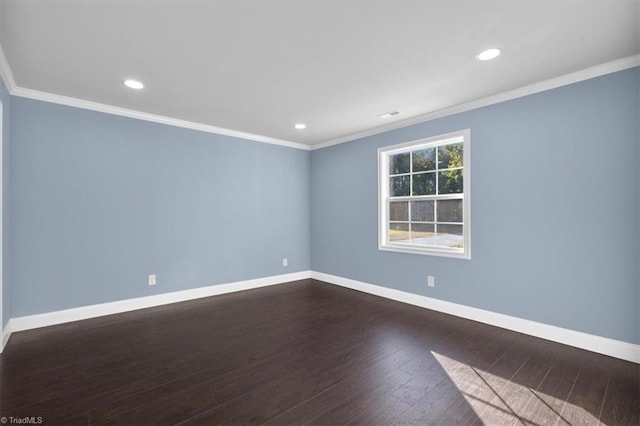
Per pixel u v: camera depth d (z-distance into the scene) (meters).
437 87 2.98
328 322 3.33
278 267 5.20
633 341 2.41
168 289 4.04
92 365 2.38
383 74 2.70
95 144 3.49
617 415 1.79
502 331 3.05
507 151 3.10
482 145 3.29
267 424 1.72
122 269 3.68
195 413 1.81
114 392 2.03
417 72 2.67
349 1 1.76
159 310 3.75
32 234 3.12
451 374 2.24
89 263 3.45
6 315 2.83
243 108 3.58
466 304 3.44
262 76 2.74
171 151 4.06
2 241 2.64
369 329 3.12
